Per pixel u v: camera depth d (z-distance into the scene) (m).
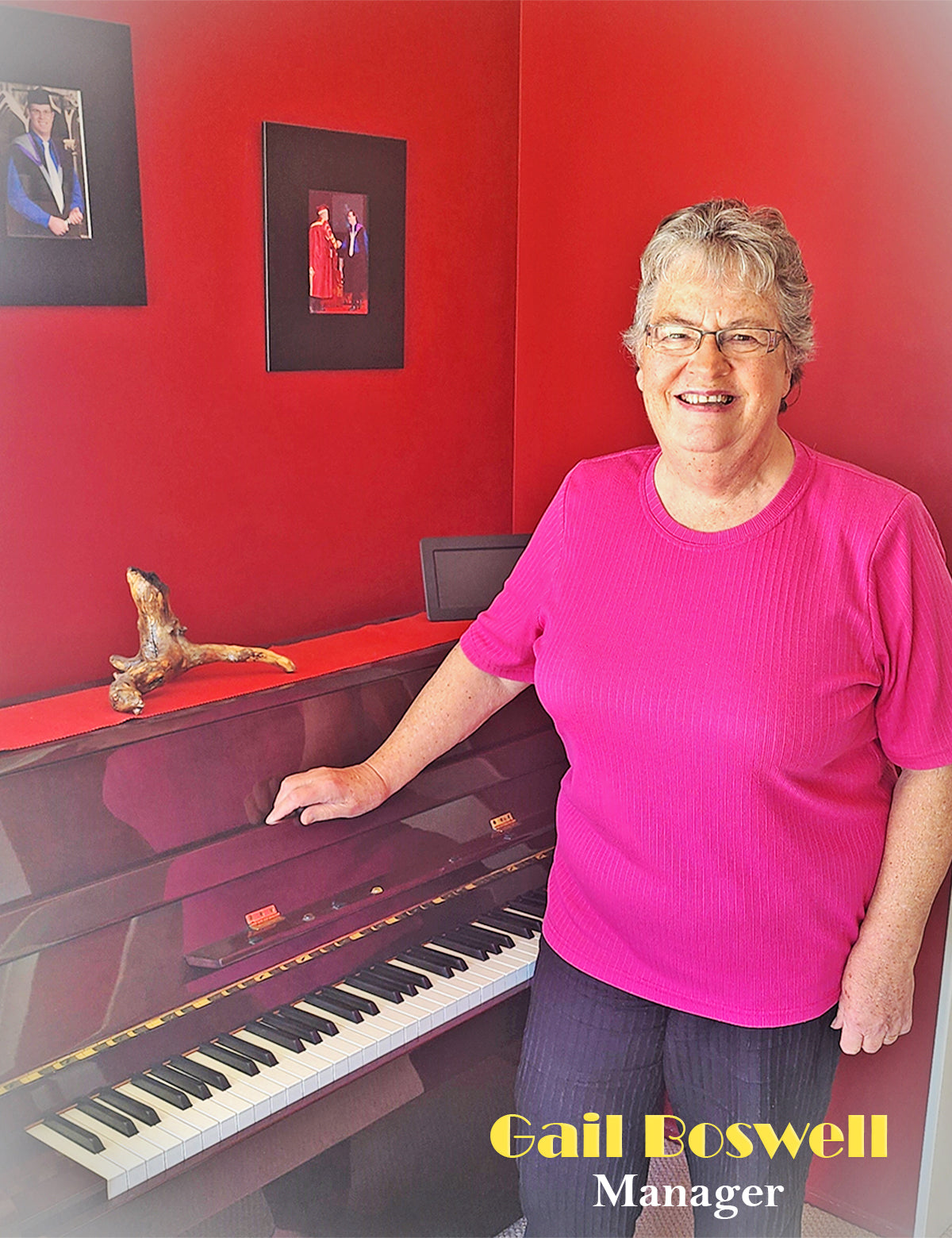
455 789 2.07
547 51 2.56
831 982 1.63
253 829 1.78
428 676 2.10
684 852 1.59
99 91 1.88
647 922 1.64
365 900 1.86
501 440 2.79
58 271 1.88
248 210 2.16
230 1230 1.83
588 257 2.59
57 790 1.59
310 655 2.09
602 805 1.66
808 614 1.52
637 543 1.64
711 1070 1.64
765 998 1.60
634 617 1.60
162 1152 1.44
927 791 1.59
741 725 1.50
